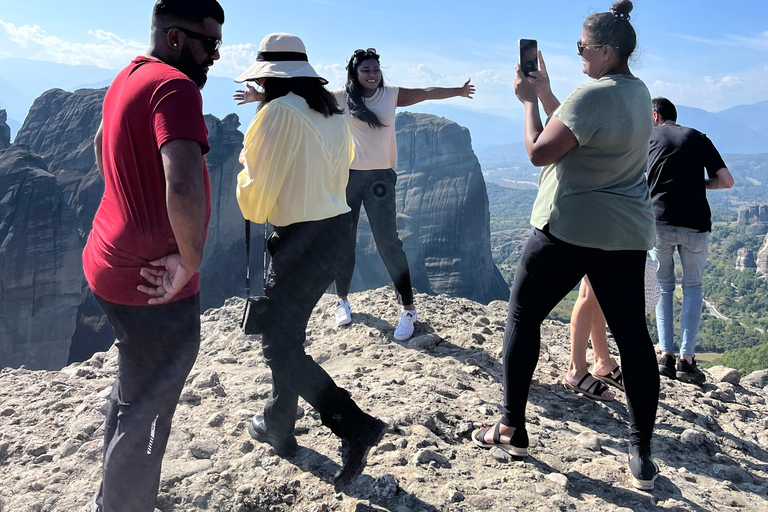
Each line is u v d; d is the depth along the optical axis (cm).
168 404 212
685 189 461
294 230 248
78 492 249
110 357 445
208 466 266
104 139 197
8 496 249
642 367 272
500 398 359
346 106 412
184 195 177
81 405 326
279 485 252
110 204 197
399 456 278
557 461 292
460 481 263
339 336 471
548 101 292
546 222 272
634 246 268
